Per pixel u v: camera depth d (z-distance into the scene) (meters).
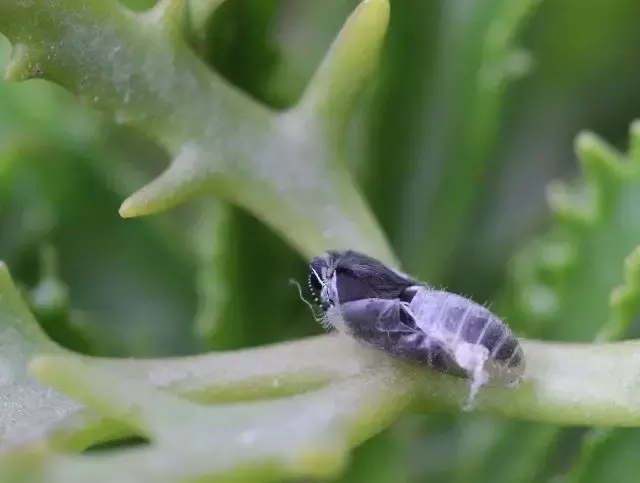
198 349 0.11
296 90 0.11
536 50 0.12
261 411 0.08
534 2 0.11
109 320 0.12
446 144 0.11
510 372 0.09
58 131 0.12
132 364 0.09
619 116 0.12
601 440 0.10
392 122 0.11
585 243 0.10
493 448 0.11
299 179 0.09
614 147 0.12
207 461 0.08
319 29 0.12
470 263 0.12
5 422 0.08
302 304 0.11
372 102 0.11
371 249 0.09
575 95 0.12
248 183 0.09
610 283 0.10
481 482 0.11
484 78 0.11
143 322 0.12
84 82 0.09
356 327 0.09
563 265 0.10
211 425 0.08
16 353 0.09
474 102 0.11
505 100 0.11
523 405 0.09
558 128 0.12
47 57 0.09
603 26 0.12
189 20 0.09
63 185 0.12
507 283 0.11
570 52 0.12
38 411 0.08
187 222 0.13
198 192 0.09
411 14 0.11
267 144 0.09
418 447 0.11
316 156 0.09
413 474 0.11
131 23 0.09
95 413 0.08
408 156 0.11
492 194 0.12
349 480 0.10
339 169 0.09
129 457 0.08
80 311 0.11
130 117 0.09
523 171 0.12
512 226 0.12
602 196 0.10
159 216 0.12
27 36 0.09
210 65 0.10
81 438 0.08
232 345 0.11
